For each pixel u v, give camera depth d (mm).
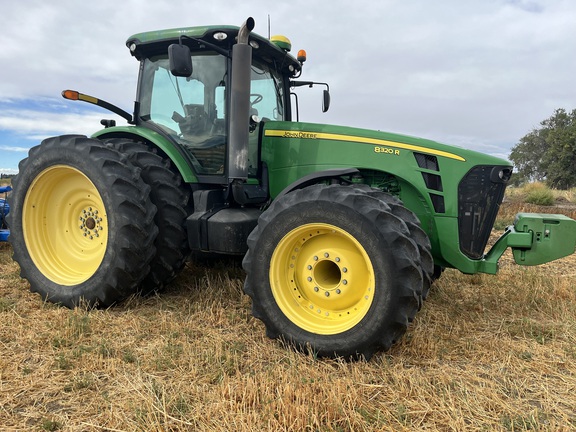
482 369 2699
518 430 2109
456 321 3537
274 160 3908
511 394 2404
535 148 57719
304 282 3037
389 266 2637
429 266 2916
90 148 3613
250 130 3848
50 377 2482
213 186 4086
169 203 3777
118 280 3508
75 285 3654
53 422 2055
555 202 17266
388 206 2799
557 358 2857
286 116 4715
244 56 3301
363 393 2367
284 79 4680
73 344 2895
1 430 2021
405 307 2646
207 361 2668
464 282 4664
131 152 3850
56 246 3953
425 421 2156
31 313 3480
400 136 3545
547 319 3613
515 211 12180
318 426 2031
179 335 3102
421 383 2451
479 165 3387
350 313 2916
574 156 40344
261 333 3176
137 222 3494
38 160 3807
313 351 2822
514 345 3055
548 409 2271
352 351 2738
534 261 3258
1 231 5223
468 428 2100
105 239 3754
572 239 3162
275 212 2992
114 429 2023
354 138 3623
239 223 3586
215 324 3330
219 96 3887
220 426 2023
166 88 4133
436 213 3438
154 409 2143
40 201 3928
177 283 4273
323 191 2887
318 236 2986
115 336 3055
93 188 3750
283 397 2207
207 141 3943
